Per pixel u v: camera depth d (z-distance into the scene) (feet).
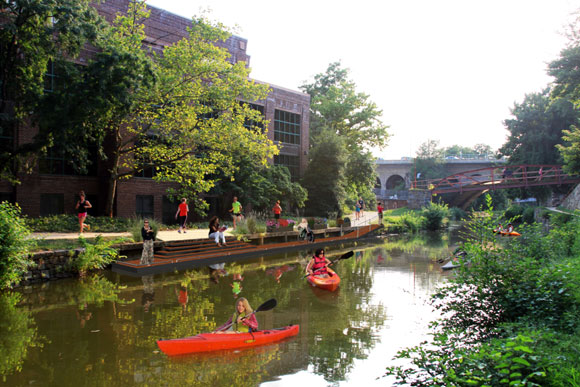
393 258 75.77
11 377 23.61
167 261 57.67
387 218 139.64
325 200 127.24
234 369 25.12
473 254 29.68
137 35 65.92
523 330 22.11
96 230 66.80
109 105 55.98
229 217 103.24
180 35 99.71
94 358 26.37
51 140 58.54
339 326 33.86
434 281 52.95
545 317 23.70
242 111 78.69
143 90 66.13
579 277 25.93
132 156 85.51
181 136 74.59
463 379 16.71
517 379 15.93
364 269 62.90
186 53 72.13
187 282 50.39
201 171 77.15
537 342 19.31
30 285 46.06
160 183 91.71
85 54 78.02
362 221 129.18
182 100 74.23
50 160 77.61
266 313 37.70
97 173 84.69
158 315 35.94
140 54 61.82
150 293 44.09
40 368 24.80
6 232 42.32
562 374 15.80
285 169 115.24
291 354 27.63
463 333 26.61
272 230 83.87
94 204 84.12
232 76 76.18
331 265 66.80
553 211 119.34
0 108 57.31
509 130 185.57
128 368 24.94
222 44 113.91
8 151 62.13
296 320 35.58
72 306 38.42
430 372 19.49
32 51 55.93
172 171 76.79
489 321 27.58
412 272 59.93
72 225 66.49
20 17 52.65
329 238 100.48
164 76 70.18
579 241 47.47
